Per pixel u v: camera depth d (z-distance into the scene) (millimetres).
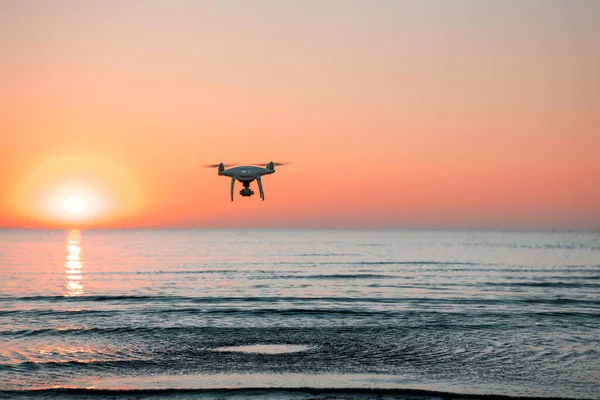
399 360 35281
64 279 81125
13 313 49844
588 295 62062
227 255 149625
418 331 43000
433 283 74438
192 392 29094
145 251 177375
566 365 34000
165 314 49656
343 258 133625
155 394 28844
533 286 70875
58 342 38938
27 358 34844
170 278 81875
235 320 47188
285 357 35906
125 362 34500
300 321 46781
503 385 30438
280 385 30469
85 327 43844
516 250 183500
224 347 38312
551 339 40312
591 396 28734
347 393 29156
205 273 89875
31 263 117938
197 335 41594
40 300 58219
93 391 28984
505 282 75562
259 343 39438
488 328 44031
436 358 35656
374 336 41531
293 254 154000
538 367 33625
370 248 198375
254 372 32844
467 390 29547
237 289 68125
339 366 34094
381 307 53656
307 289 68062
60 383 30281
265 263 114688
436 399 28469
